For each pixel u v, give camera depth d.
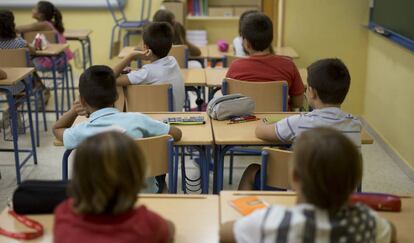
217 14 6.96
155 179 2.64
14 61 4.46
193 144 2.61
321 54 5.54
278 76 3.53
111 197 1.29
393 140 4.54
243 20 3.72
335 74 2.40
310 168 1.28
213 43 7.18
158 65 3.58
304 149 1.30
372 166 4.34
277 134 2.49
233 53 5.16
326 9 5.40
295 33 5.51
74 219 1.32
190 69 4.48
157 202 1.91
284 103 3.47
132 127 2.37
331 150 1.27
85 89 2.43
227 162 4.38
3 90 3.69
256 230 1.35
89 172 1.27
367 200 1.88
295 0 5.41
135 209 1.38
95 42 7.43
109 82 2.46
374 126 5.10
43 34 5.43
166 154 2.42
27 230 1.71
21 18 7.27
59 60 5.46
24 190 1.80
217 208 1.87
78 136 2.37
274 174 2.32
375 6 5.05
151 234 1.36
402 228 1.77
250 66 3.54
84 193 1.29
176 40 4.93
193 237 1.68
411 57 4.07
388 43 4.66
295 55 5.10
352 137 2.38
